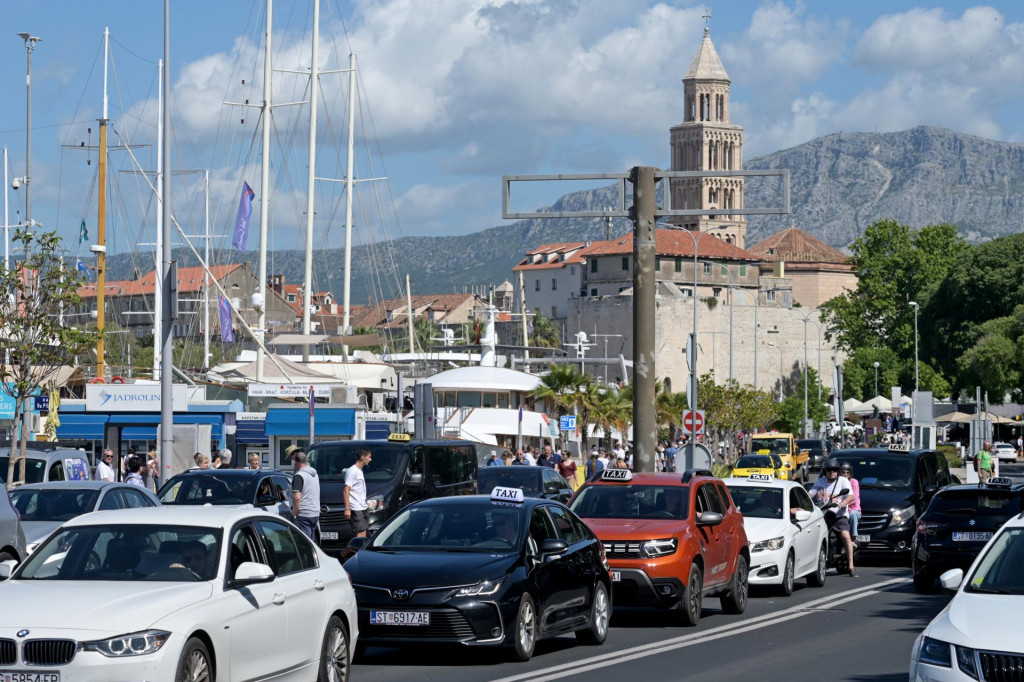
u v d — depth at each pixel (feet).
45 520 94.84
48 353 140.36
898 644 80.28
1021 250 528.22
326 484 124.16
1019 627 46.62
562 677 66.80
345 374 319.27
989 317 529.04
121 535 53.26
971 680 45.11
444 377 319.27
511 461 215.72
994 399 509.35
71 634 45.29
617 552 87.76
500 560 71.97
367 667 70.90
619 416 335.67
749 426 478.59
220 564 51.65
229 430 222.28
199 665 48.08
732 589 97.76
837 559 134.41
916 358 525.34
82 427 214.07
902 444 477.77
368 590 69.92
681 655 75.56
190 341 506.48
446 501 77.77
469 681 65.67
